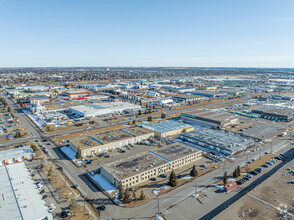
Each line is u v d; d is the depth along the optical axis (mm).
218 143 89438
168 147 83688
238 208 47969
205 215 49188
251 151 86688
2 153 79500
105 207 52125
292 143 95250
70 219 47812
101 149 85500
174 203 53781
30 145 90312
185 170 71375
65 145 92562
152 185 62406
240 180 63562
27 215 46250
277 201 50312
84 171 70250
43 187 60375
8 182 59438
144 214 49750
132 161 71438
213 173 69062
